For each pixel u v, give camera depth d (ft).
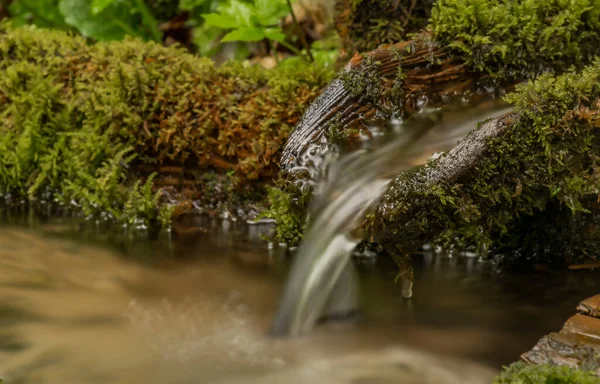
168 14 5.77
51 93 4.57
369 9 4.24
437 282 3.92
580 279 3.92
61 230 4.39
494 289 3.86
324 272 3.70
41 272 4.02
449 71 3.88
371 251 4.14
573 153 3.65
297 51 4.85
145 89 4.41
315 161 3.75
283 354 3.56
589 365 3.23
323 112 3.79
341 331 3.65
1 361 3.51
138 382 3.43
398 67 3.84
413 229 3.60
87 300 3.84
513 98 3.67
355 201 3.72
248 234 4.35
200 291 3.91
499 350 3.52
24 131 4.58
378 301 3.81
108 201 4.48
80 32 5.76
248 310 3.78
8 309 3.78
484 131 3.62
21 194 4.70
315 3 5.19
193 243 4.28
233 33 4.43
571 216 4.03
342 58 4.39
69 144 4.59
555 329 3.60
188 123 4.38
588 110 3.60
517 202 3.75
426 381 3.41
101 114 4.50
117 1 5.41
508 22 3.86
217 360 3.52
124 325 3.70
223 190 4.46
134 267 4.07
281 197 4.15
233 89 4.36
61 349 3.57
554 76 3.88
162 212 4.42
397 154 3.81
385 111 3.83
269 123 4.27
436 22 3.89
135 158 4.52
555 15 3.87
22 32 4.75
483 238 3.85
